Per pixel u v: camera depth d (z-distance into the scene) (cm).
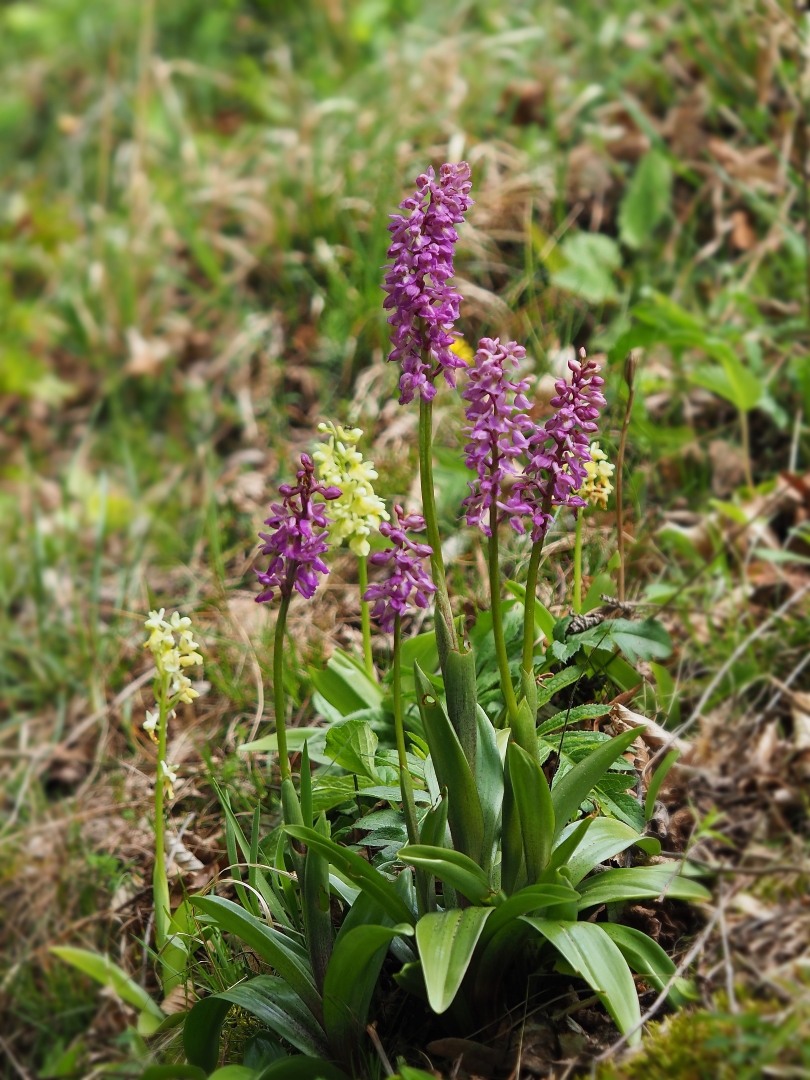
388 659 103
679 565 107
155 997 93
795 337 119
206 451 140
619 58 161
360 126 161
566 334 122
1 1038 102
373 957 74
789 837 83
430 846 72
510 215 141
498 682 89
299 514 72
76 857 106
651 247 136
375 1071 74
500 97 161
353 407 125
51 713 125
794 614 98
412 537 105
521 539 105
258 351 149
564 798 75
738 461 114
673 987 74
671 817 86
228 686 105
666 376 120
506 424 70
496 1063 75
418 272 70
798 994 71
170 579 130
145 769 107
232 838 82
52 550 144
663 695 92
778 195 133
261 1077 72
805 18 134
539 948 77
